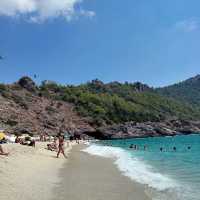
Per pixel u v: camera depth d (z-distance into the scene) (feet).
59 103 529.45
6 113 408.67
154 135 489.26
